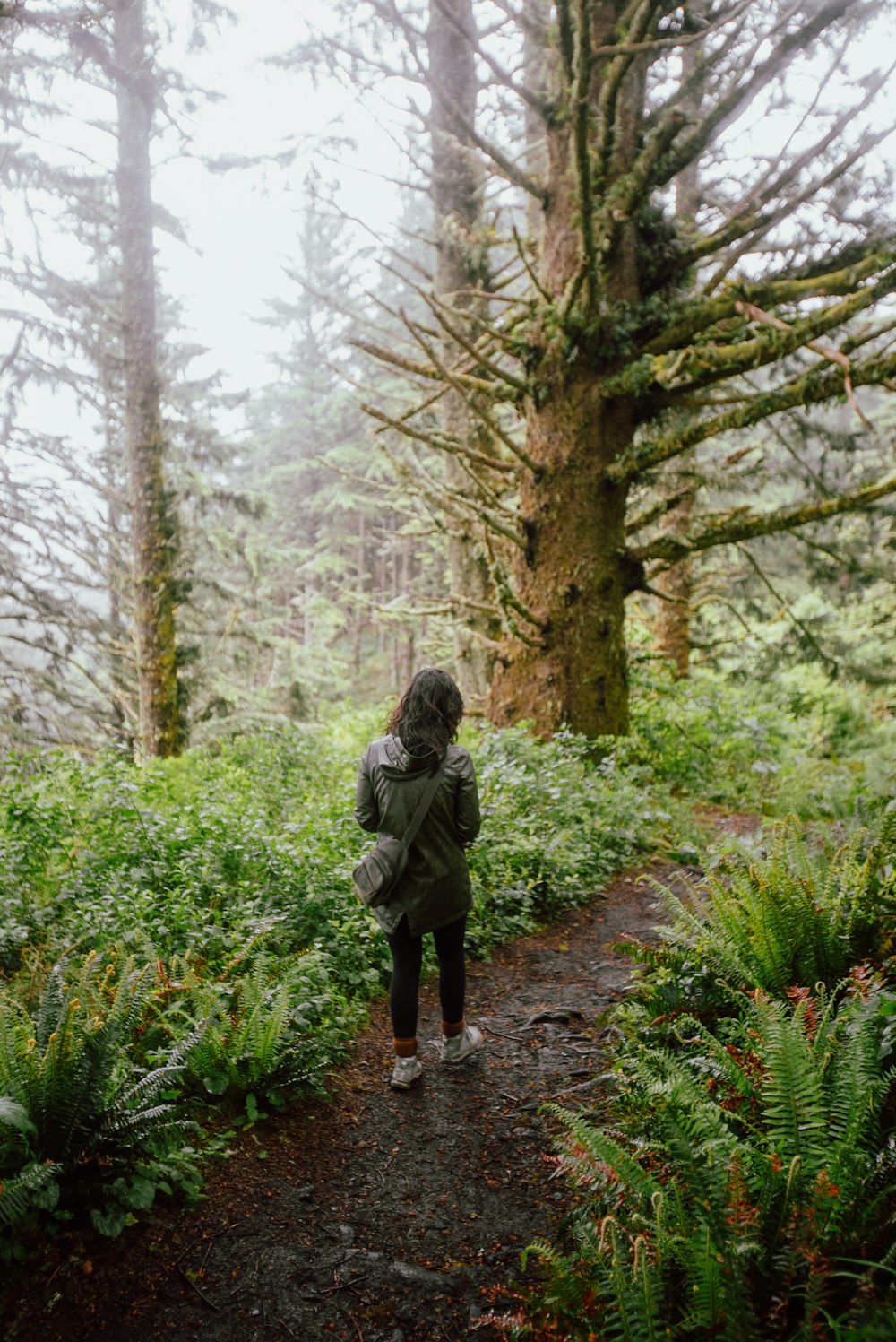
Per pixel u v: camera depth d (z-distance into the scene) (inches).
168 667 548.1
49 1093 107.0
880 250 289.4
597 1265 89.5
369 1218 117.4
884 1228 83.5
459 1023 159.3
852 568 407.8
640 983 166.4
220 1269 105.0
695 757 419.8
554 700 360.8
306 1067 144.9
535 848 252.4
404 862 145.7
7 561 577.0
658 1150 109.2
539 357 354.6
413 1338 97.0
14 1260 101.0
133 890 189.0
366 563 1572.3
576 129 269.3
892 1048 110.0
